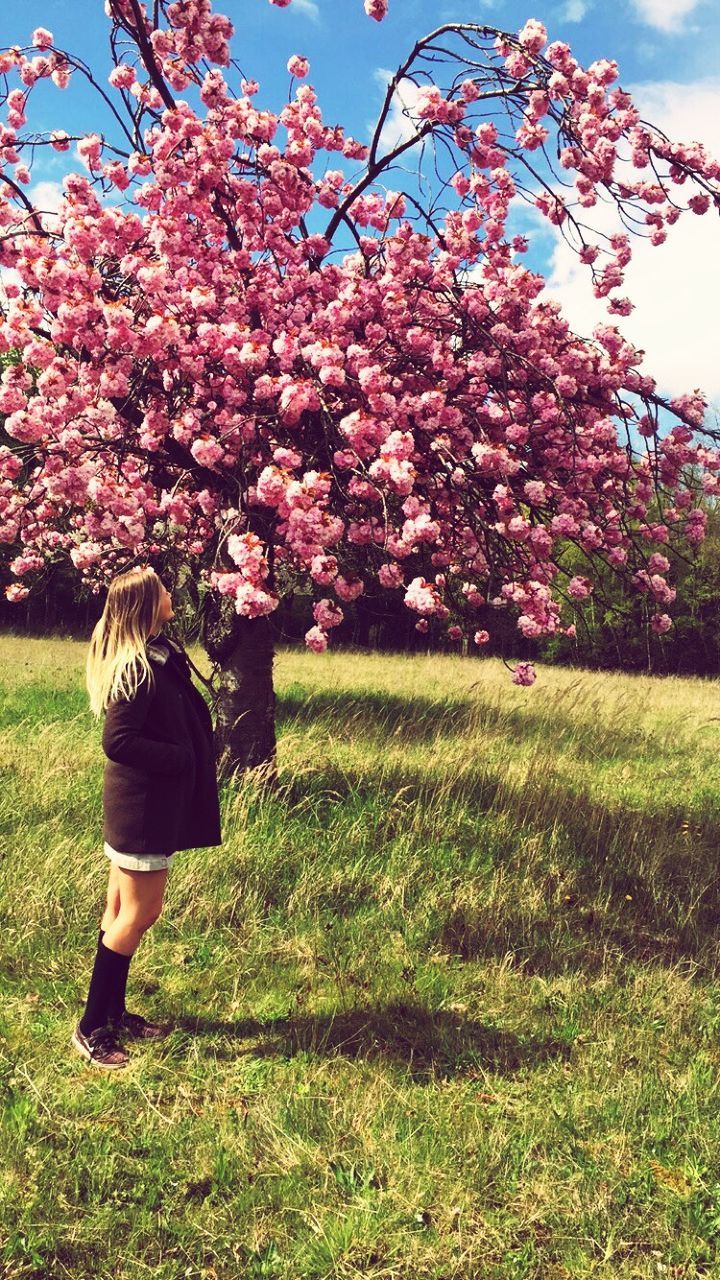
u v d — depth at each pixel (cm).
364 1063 325
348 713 1030
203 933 420
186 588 617
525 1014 368
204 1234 241
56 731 775
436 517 560
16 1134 275
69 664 1462
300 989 381
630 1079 322
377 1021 356
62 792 568
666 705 1315
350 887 476
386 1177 267
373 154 595
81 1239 236
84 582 716
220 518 546
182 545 566
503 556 555
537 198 596
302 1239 241
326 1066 324
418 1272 232
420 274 566
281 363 507
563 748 903
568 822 595
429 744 823
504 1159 275
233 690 627
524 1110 305
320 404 486
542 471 549
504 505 532
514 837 560
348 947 415
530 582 518
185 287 545
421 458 534
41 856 464
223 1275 230
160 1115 289
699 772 854
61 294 444
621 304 598
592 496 584
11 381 442
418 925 439
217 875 461
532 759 718
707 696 1466
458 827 564
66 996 361
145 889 325
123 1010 341
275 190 576
